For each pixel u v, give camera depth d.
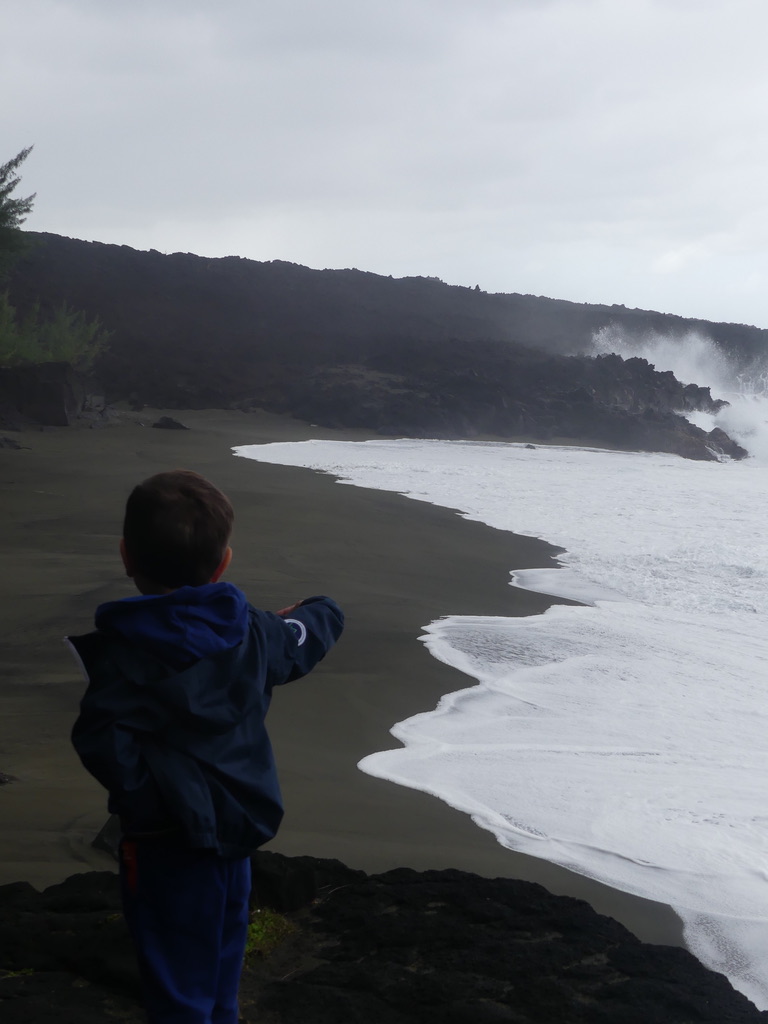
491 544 16.66
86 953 2.44
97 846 3.88
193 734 1.60
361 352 67.88
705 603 12.35
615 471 35.38
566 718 7.18
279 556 14.08
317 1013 2.29
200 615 1.62
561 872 4.07
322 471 28.34
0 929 2.59
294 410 54.34
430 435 50.47
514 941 2.68
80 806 4.59
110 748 1.53
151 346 66.69
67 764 5.58
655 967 2.55
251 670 1.66
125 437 37.75
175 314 78.75
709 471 37.00
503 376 59.09
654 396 61.81
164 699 1.57
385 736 6.58
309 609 1.87
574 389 57.31
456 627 10.10
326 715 7.02
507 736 6.66
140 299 80.56
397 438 48.78
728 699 7.93
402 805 5.01
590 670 8.66
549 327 93.81
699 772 5.99
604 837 4.64
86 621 9.32
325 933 2.74
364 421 51.97
